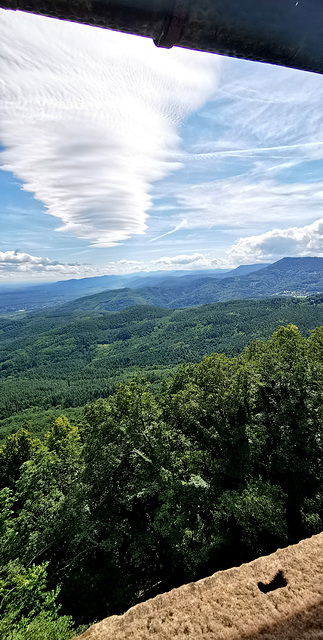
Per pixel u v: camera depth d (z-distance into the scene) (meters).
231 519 16.19
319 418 18.19
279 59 1.71
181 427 21.00
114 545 15.41
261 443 17.50
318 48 1.61
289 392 19.98
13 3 1.43
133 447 17.56
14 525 16.56
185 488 15.88
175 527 15.15
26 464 21.50
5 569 13.56
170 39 1.54
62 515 16.95
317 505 15.37
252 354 32.25
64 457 21.84
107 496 17.02
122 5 1.31
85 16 1.44
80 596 15.59
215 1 1.26
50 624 10.01
